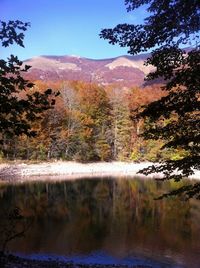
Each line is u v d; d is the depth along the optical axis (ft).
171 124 34.01
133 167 236.63
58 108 221.66
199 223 82.23
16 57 22.76
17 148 204.33
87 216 89.81
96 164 238.27
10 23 22.47
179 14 28.55
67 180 170.19
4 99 22.58
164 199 115.34
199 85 29.76
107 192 133.80
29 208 97.09
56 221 82.89
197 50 29.71
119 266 49.96
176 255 60.29
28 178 170.71
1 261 31.73
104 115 257.14
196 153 34.35
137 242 67.77
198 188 33.83
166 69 30.94
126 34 30.63
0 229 65.98
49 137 222.07
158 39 30.01
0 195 117.70
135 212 95.66
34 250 60.49
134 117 34.45
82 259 57.36
